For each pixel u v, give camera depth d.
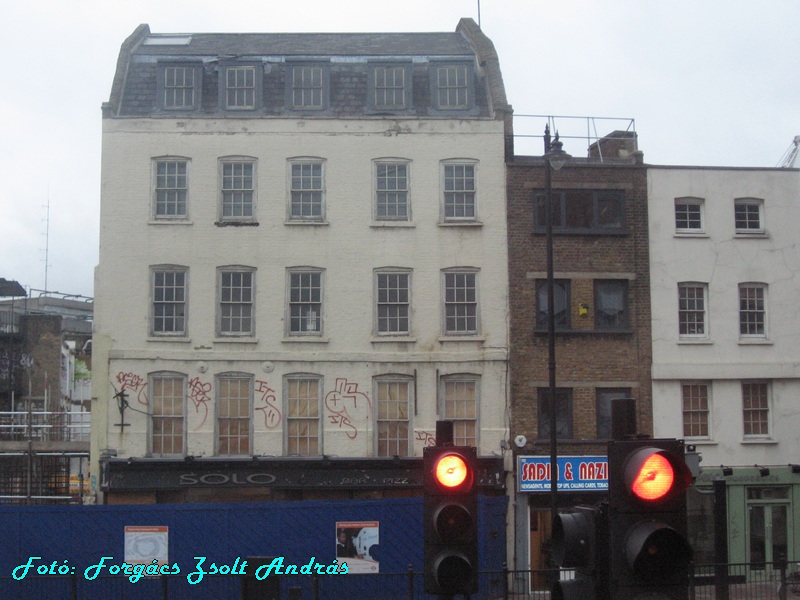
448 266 30.52
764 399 31.22
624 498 6.47
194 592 24.80
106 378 29.72
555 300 30.67
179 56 31.48
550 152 22.84
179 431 29.72
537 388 30.19
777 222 31.66
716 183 31.48
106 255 30.16
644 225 31.08
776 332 31.30
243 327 30.22
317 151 30.75
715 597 23.31
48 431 38.03
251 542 25.78
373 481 29.33
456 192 30.83
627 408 6.73
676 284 31.05
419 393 30.09
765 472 30.50
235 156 30.62
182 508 25.67
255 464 29.11
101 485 29.17
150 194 30.41
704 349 30.94
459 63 31.77
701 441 30.61
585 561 6.73
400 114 31.11
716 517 28.19
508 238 30.64
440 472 8.11
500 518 29.02
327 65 31.52
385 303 30.38
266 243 30.39
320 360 30.05
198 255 30.28
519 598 25.39
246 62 31.31
